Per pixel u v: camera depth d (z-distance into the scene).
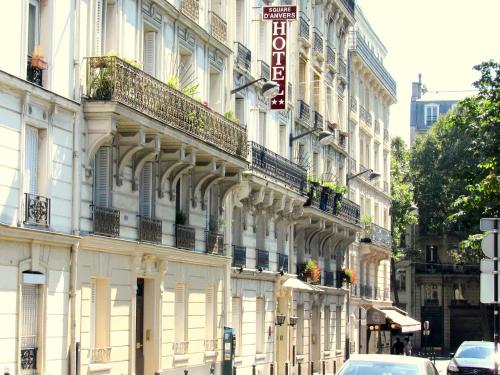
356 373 20.66
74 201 28.08
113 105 28.47
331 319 62.00
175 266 35.75
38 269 26.11
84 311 28.72
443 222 96.69
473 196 43.19
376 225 75.62
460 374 36.03
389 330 77.69
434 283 103.50
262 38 48.56
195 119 34.69
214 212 40.84
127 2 31.70
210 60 40.16
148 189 33.66
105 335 30.08
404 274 104.00
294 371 52.25
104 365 29.70
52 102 26.78
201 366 38.31
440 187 96.75
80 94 28.45
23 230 25.00
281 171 47.62
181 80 37.28
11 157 24.92
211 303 40.16
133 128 30.36
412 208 93.94
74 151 28.11
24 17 25.53
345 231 63.06
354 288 69.81
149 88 30.89
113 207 30.62
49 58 26.94
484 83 42.91
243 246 44.19
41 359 26.28
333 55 63.38
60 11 27.52
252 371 45.09
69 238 27.47
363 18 82.69
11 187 24.91
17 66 25.23
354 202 66.00
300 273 54.06
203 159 37.25
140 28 32.81
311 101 57.78
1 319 24.36
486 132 43.81
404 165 99.62
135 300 32.03
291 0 53.75
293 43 54.00
